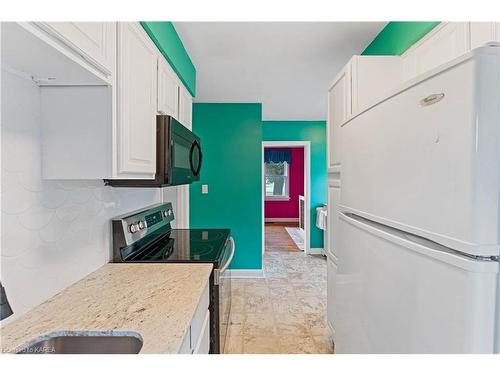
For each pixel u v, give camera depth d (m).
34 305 1.07
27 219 1.04
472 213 0.62
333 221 2.19
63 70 0.99
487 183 0.61
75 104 1.14
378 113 1.01
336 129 2.16
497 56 0.61
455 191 0.66
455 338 0.65
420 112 0.78
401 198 0.87
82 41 0.92
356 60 1.87
